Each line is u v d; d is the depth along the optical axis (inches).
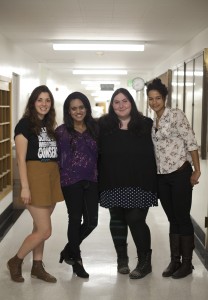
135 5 142.4
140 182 110.8
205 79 156.0
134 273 116.4
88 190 112.5
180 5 141.3
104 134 112.6
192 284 113.5
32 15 158.1
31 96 107.7
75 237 113.0
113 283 113.8
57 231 164.9
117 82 544.4
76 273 118.2
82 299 104.0
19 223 178.5
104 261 131.5
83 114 110.4
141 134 111.0
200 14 153.5
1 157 188.9
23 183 104.7
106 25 176.4
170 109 111.6
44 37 203.6
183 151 111.2
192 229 117.6
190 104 188.2
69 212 112.7
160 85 111.0
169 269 119.2
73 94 110.9
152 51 249.4
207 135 157.6
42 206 107.3
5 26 177.0
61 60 305.4
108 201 112.0
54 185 109.6
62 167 110.8
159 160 112.0
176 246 119.7
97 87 638.5
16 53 229.1
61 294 106.6
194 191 181.8
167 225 176.6
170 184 112.9
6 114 199.8
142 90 414.6
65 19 164.9
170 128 110.0
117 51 253.1
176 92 229.6
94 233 163.5
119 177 110.8
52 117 110.3
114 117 112.3
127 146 110.5
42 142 106.5
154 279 116.7
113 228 122.4
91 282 114.3
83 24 174.2
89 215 112.7
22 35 197.0
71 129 110.5
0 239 154.2
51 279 113.7
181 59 231.1
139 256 118.8
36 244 109.7
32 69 290.7
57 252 139.6
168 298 105.1
